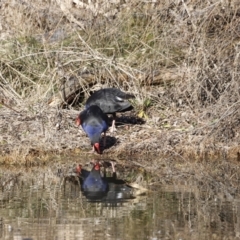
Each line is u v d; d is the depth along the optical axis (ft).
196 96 52.37
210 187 40.47
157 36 56.39
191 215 34.71
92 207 36.27
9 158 46.75
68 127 51.08
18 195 38.81
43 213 35.04
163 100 54.29
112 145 49.21
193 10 54.49
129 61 55.93
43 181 42.24
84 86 54.80
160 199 37.76
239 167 46.03
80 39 56.29
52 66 56.08
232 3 52.65
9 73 56.24
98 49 56.13
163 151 48.49
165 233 32.01
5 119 51.42
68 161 47.42
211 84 52.37
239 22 52.42
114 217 34.42
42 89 54.70
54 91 54.65
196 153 48.08
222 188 40.27
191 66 53.01
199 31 53.06
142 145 48.96
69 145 49.03
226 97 50.16
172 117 52.70
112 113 50.29
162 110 53.83
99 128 47.32
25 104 53.21
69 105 54.34
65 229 32.58
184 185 41.11
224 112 48.85
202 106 52.75
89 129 47.42
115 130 51.06
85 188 40.47
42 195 38.73
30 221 33.81
